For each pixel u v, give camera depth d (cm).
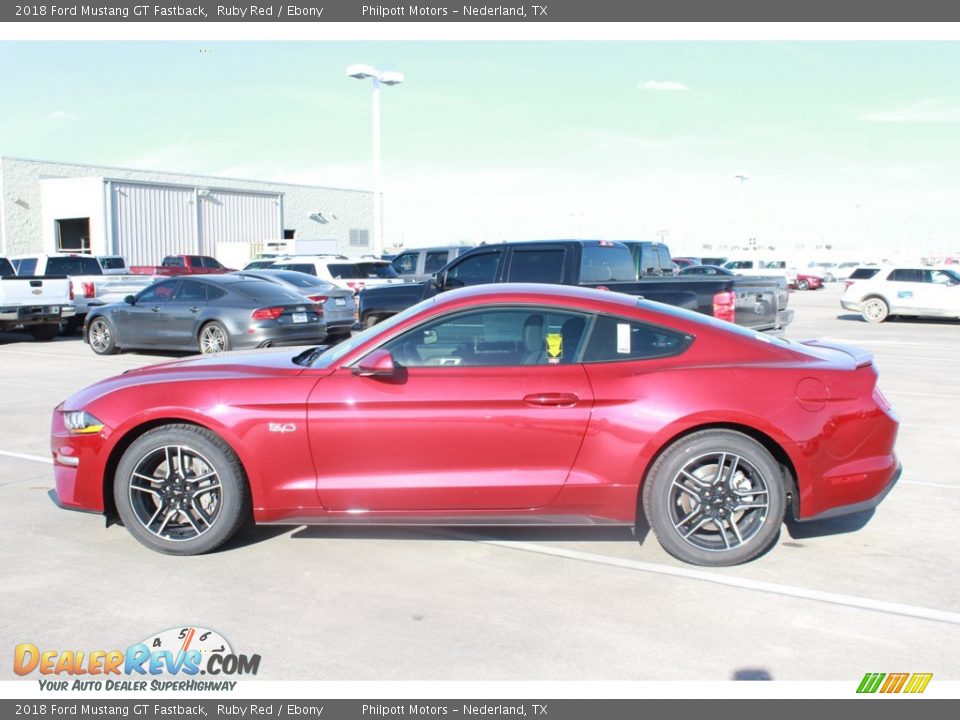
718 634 391
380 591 441
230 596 435
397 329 485
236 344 1395
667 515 466
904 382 1177
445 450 468
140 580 456
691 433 464
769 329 1070
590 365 473
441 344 483
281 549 503
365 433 470
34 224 3809
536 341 479
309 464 475
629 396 461
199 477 485
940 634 391
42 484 641
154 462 495
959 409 960
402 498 472
